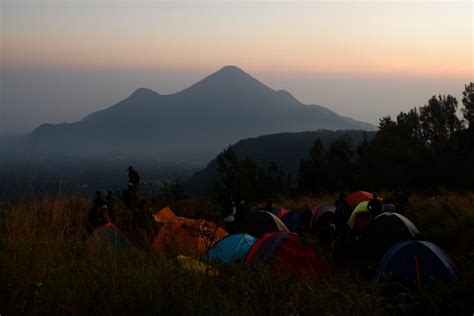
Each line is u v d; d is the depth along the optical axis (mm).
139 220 8227
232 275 4465
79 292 3820
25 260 4320
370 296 4742
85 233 5633
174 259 4434
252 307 3953
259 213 14062
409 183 24906
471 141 26484
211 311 3693
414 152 25922
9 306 3527
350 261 12391
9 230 4891
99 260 4684
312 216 16766
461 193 21891
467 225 13805
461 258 10602
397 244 9586
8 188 5457
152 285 3947
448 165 24172
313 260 8836
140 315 3734
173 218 13469
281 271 4949
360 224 16859
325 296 4262
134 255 5055
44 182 5793
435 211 16156
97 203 9625
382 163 26156
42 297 3693
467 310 6238
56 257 4570
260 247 9180
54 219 5289
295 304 3959
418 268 8859
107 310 3709
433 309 6152
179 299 3832
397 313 5750
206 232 5777
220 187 23844
